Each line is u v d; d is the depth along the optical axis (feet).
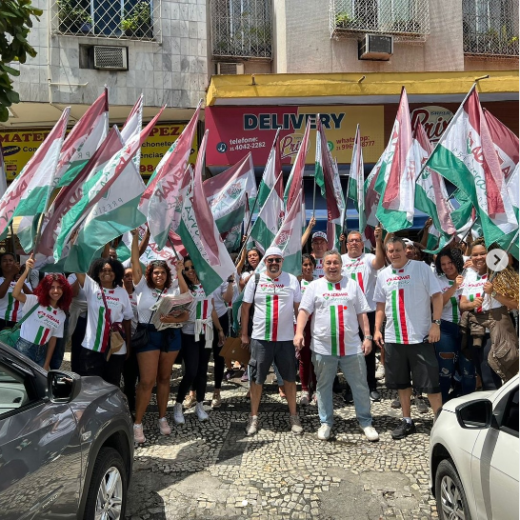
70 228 16.16
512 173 19.16
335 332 16.75
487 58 40.93
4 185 19.70
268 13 39.29
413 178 21.06
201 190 18.72
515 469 8.40
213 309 20.16
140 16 34.58
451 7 39.42
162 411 17.44
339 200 24.82
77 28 33.88
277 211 23.35
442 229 21.86
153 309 16.63
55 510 8.66
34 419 8.94
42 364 16.22
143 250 19.25
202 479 14.24
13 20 15.72
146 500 13.20
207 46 37.37
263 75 33.91
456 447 10.34
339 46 37.73
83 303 17.16
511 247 17.06
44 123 38.34
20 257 26.66
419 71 36.58
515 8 40.93
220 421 18.60
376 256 20.25
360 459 15.31
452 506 10.89
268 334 17.28
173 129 37.99
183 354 18.38
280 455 15.66
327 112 36.35
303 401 20.29
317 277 22.34
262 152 35.91
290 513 12.62
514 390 9.34
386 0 38.09
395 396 20.98
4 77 15.62
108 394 11.73
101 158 17.30
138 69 34.71
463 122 18.85
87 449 9.78
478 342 16.57
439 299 16.48
